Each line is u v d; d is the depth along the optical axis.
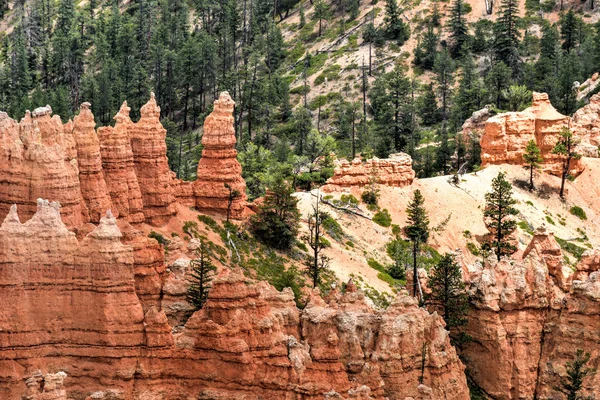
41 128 174.38
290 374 148.00
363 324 164.50
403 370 161.38
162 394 144.12
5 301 141.38
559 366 182.62
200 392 145.25
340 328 163.62
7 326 141.00
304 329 164.75
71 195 174.38
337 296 171.88
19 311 141.88
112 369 143.38
